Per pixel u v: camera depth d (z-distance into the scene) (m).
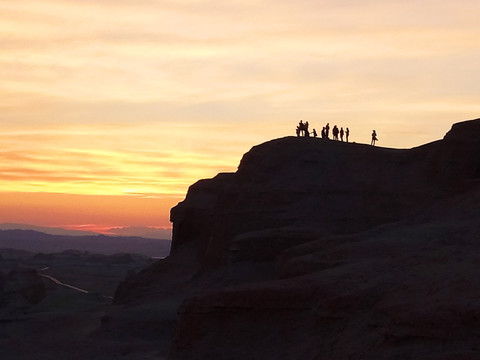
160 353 52.06
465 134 60.28
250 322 39.94
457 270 36.28
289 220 61.12
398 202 60.31
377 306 34.56
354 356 32.91
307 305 38.94
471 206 53.41
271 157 65.94
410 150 64.62
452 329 30.27
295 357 36.34
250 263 56.72
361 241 47.44
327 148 65.88
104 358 53.22
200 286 65.44
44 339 64.00
